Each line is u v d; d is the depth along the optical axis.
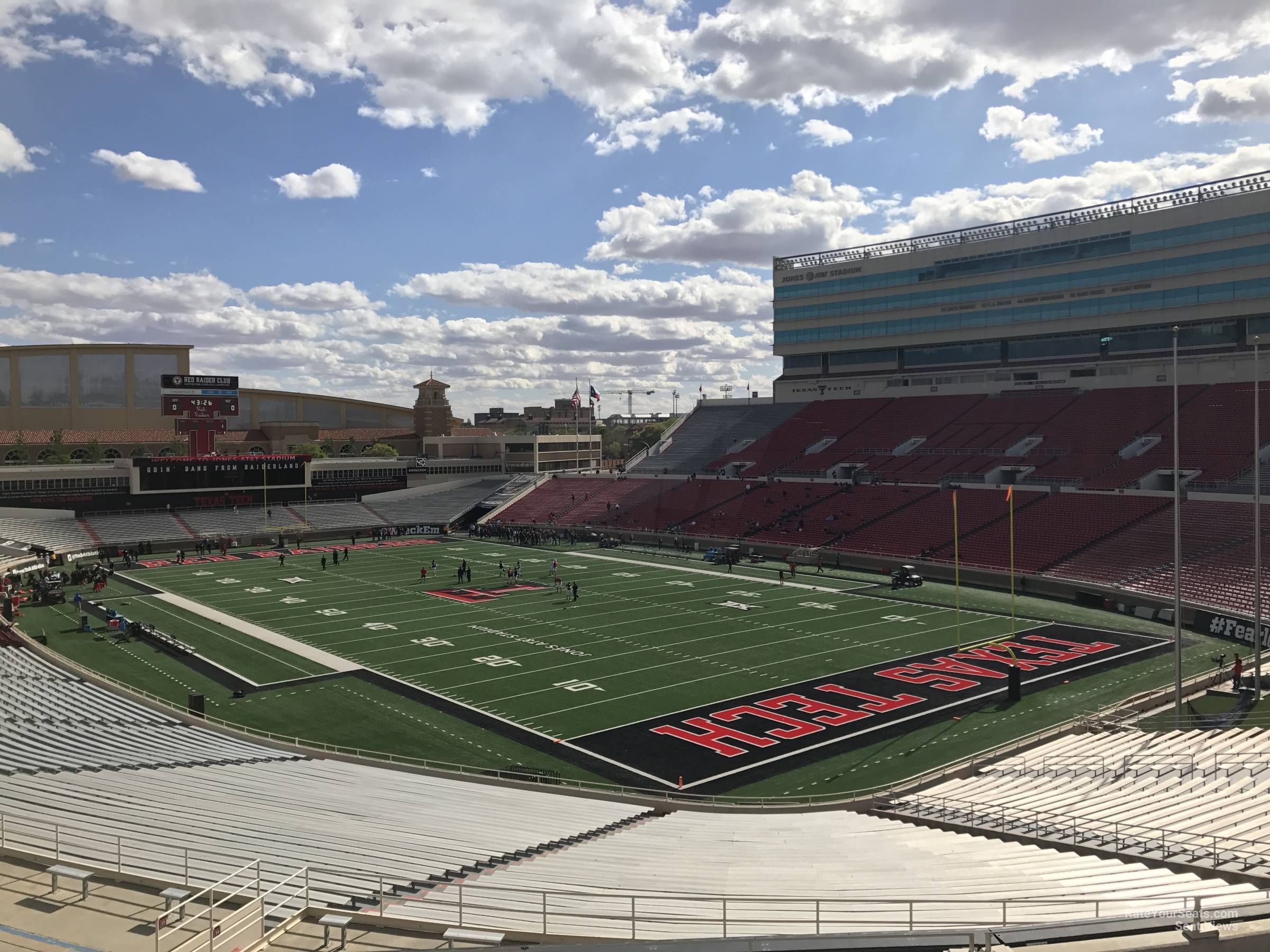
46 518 80.31
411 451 126.06
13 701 31.80
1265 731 26.59
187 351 116.62
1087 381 77.88
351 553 76.12
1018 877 15.83
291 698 35.75
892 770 28.17
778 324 99.00
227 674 38.88
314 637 45.38
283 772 25.39
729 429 99.25
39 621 48.75
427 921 12.23
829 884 15.48
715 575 63.47
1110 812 20.52
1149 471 63.62
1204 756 24.08
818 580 61.44
